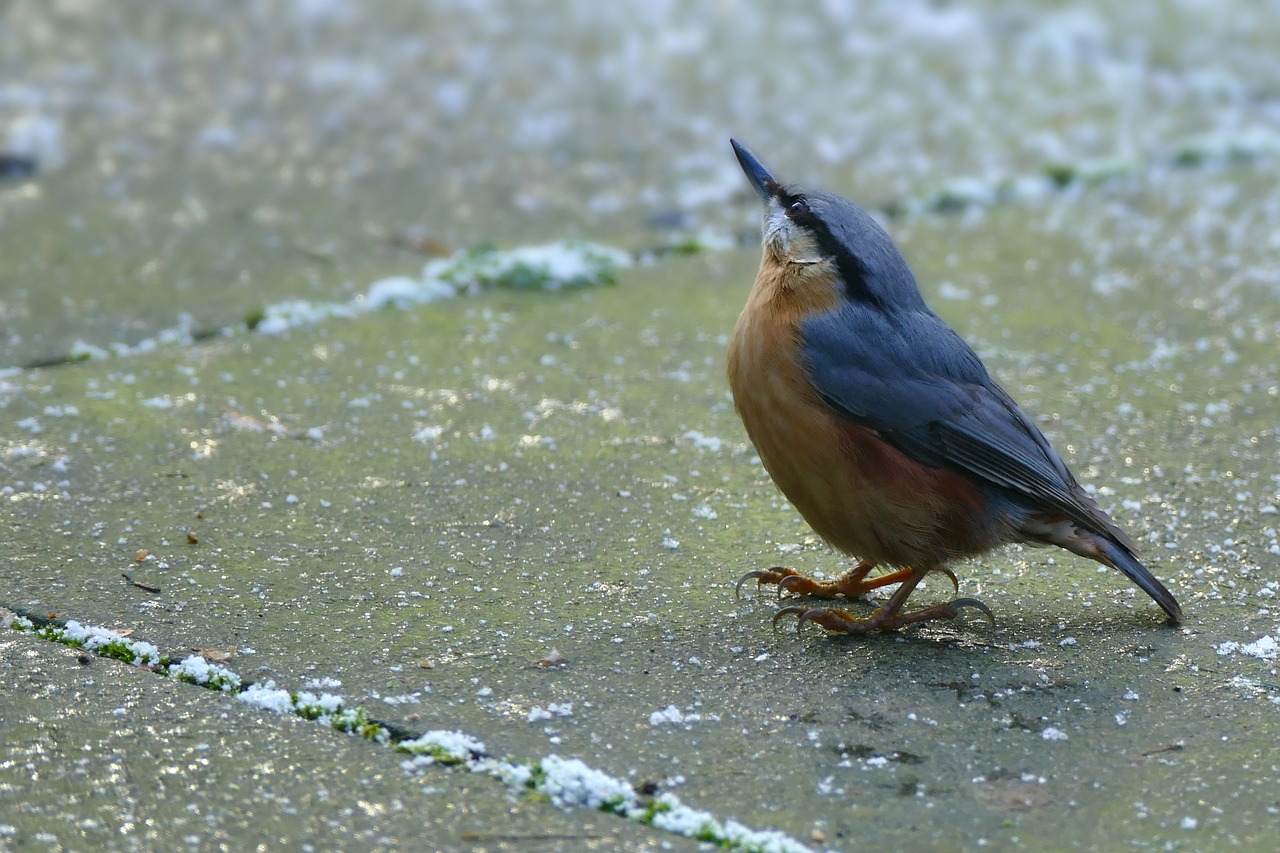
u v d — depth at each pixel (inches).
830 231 306.8
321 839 217.6
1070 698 265.9
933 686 270.1
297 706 254.4
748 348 305.7
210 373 408.2
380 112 645.9
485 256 494.3
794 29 777.6
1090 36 771.4
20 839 214.4
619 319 463.2
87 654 269.1
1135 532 334.0
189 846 214.7
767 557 326.0
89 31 729.0
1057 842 222.8
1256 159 625.6
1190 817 229.5
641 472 362.6
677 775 237.9
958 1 817.5
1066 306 476.1
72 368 405.7
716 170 594.2
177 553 311.1
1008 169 603.2
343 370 415.5
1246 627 293.4
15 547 308.5
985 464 295.7
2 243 492.1
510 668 271.3
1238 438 383.2
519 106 657.0
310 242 510.9
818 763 242.5
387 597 297.3
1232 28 791.7
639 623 292.0
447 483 351.9
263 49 718.5
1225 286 492.1
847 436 294.0
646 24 776.3
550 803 229.8
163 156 584.1
